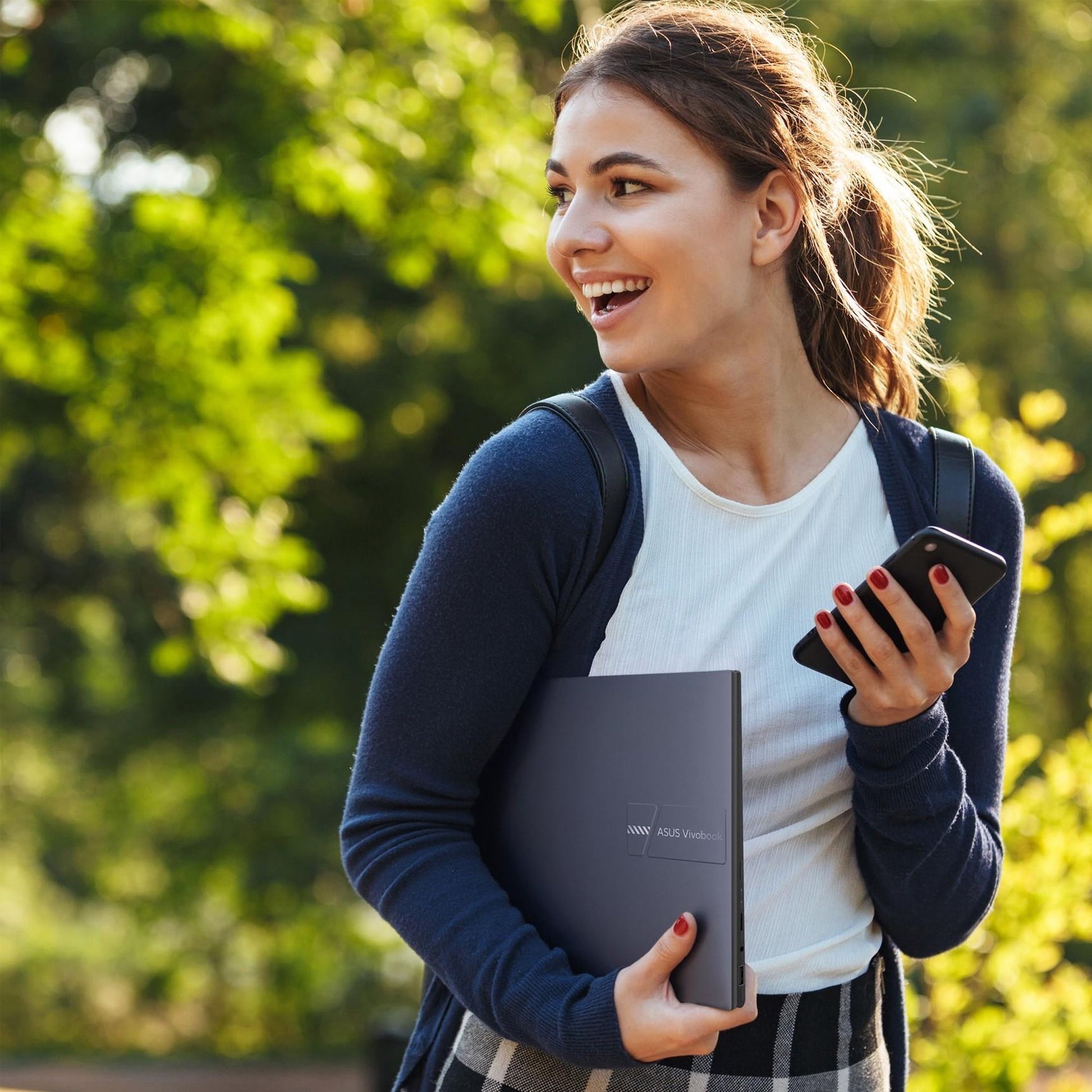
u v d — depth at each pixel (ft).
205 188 29.07
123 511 45.29
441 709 4.81
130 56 30.58
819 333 5.43
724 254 4.97
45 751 64.13
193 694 45.47
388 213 28.40
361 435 42.42
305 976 54.24
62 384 30.58
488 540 4.75
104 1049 53.06
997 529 5.45
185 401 30.27
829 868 5.24
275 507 32.71
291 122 26.86
